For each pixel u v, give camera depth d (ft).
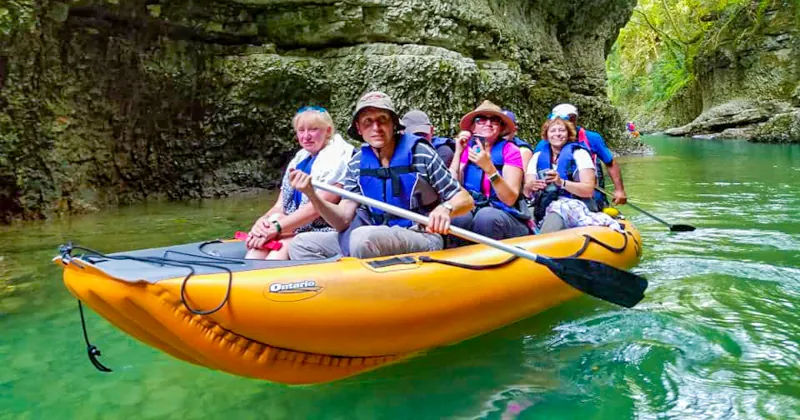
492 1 35.17
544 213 13.35
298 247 9.07
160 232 17.93
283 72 25.81
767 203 21.68
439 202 9.67
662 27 89.71
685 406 7.12
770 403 7.09
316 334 7.48
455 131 28.48
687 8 84.17
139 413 7.36
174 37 24.58
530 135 40.37
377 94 9.17
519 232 10.92
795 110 61.16
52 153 21.09
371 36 26.78
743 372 7.92
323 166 9.90
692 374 7.93
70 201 21.75
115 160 23.85
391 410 7.41
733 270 12.62
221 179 27.04
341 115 26.78
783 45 67.51
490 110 10.82
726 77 74.13
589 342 9.21
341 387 8.07
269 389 8.04
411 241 9.22
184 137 25.79
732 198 23.17
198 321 7.04
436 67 26.94
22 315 10.66
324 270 7.72
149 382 8.24
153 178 25.26
